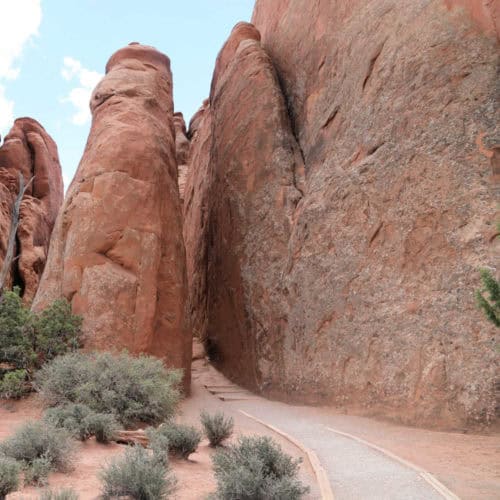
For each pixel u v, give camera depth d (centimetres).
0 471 565
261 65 2144
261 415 1273
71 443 715
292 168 1838
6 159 3588
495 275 1038
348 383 1288
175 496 575
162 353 1502
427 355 1097
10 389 1166
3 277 1415
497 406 965
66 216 1565
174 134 2078
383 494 574
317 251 1503
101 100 1881
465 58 1266
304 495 576
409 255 1217
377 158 1378
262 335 1739
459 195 1155
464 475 664
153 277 1494
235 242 2003
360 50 1623
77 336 1341
